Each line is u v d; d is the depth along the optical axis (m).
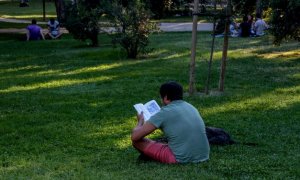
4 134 9.50
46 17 46.34
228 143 8.38
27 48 24.16
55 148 8.50
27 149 8.45
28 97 13.00
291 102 12.11
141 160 7.26
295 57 19.56
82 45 25.06
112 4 20.34
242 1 12.73
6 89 14.19
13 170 7.02
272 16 18.86
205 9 12.85
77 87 14.34
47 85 14.73
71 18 24.59
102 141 8.91
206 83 13.84
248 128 9.69
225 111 11.23
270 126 9.86
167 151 6.99
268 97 12.70
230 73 16.30
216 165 6.83
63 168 7.04
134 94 13.17
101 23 27.12
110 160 7.55
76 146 8.61
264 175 6.52
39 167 7.14
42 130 9.76
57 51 22.78
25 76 16.31
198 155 6.97
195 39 12.80
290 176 6.51
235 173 6.55
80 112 11.30
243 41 25.31
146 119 7.28
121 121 10.43
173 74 16.08
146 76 15.84
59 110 11.54
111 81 15.13
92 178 6.36
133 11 19.91
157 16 40.75
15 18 45.16
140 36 19.81
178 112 6.96
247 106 11.72
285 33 18.88
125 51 21.16
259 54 20.56
